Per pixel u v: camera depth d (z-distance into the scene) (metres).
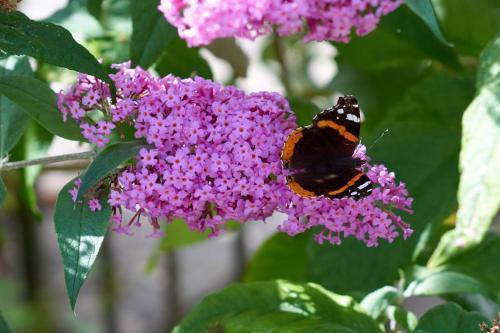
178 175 0.81
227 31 0.85
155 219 0.84
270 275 1.06
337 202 0.83
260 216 0.84
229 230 1.13
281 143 0.83
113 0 1.00
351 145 0.82
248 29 0.85
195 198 0.82
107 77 0.82
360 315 0.86
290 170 0.81
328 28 0.85
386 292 0.89
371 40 1.04
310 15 0.84
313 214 0.83
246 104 0.83
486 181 0.83
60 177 1.90
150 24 0.89
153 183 0.81
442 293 0.91
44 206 1.88
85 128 0.83
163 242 1.14
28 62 0.91
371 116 1.08
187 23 0.86
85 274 0.79
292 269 1.05
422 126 0.95
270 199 0.83
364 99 1.07
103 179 0.82
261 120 0.83
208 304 0.87
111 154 0.81
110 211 0.81
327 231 0.94
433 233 0.92
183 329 0.87
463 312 0.85
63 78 1.01
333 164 0.81
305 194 0.81
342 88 1.08
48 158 0.86
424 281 0.88
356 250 0.93
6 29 0.82
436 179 0.93
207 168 0.82
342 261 0.93
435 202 0.93
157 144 0.82
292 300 0.87
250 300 0.87
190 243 1.14
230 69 1.12
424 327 0.84
